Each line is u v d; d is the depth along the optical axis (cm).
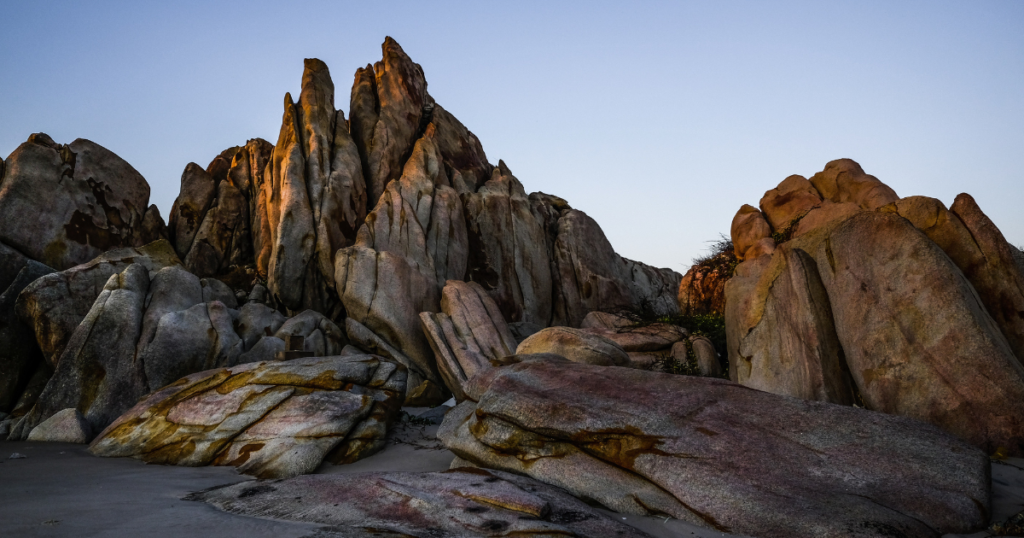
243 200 2194
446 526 539
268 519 568
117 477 770
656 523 585
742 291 1195
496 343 1697
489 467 751
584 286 2389
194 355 1282
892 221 861
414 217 2019
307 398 952
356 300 1727
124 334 1233
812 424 631
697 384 723
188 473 814
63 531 493
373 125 2270
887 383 805
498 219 2261
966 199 912
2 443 1049
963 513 522
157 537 486
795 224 1537
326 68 2227
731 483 581
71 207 1755
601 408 704
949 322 770
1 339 1280
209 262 2039
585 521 562
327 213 1870
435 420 1168
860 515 515
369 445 921
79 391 1163
